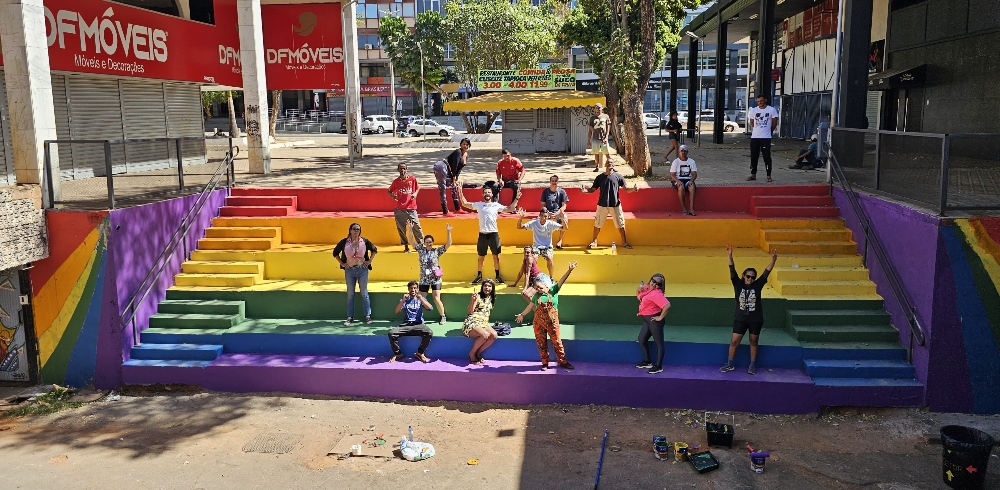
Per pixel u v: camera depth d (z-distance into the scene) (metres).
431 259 11.94
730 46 68.50
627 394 10.61
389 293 12.33
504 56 45.28
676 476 8.62
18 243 10.80
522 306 12.02
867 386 10.13
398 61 49.53
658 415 10.38
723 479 8.52
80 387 11.74
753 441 9.52
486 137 41.34
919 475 8.58
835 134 13.73
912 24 20.62
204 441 9.73
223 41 21.92
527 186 15.55
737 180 15.70
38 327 11.76
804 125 33.19
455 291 12.30
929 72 19.62
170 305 12.50
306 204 15.24
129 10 17.41
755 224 13.37
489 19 44.72
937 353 9.93
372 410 10.70
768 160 15.26
